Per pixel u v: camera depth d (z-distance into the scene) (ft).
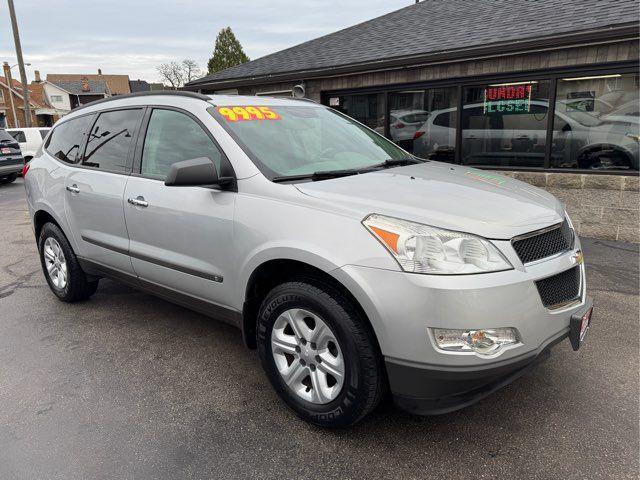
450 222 7.52
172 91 11.60
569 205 21.99
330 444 8.27
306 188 8.76
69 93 238.07
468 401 7.50
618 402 9.18
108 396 9.84
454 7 31.91
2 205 36.96
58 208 13.74
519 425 8.61
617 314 13.05
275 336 8.94
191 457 8.02
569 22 21.39
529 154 23.25
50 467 7.85
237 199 9.23
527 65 22.13
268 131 10.52
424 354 7.18
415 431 8.54
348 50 31.01
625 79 20.21
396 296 7.20
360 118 29.48
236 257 9.21
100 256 12.75
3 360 11.43
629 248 19.49
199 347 11.89
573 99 21.54
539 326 7.50
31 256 20.80
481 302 7.01
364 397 7.83
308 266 8.27
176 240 10.37
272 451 8.13
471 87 24.39
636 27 18.34
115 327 13.12
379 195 8.41
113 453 8.15
